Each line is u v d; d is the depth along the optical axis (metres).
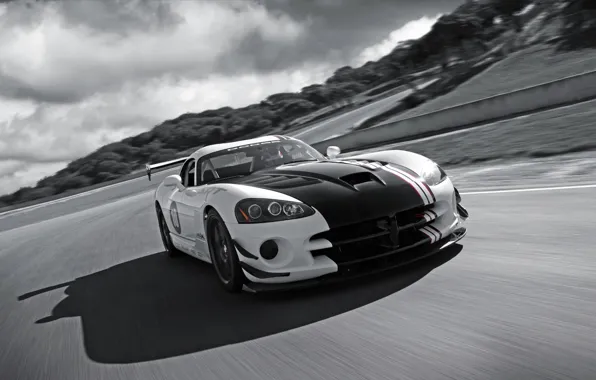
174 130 149.38
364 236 2.93
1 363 2.76
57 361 2.61
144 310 3.30
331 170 3.36
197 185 4.07
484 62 43.06
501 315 2.24
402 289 2.83
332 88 159.62
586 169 6.61
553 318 2.12
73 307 3.72
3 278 5.82
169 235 4.91
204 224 3.52
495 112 16.94
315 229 2.84
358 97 83.75
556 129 10.91
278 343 2.35
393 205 2.98
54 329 3.21
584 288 2.44
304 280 2.89
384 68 109.25
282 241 2.88
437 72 67.06
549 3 58.41
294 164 3.83
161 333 2.78
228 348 2.39
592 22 36.34
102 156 106.75
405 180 3.18
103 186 33.03
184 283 3.88
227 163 4.10
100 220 11.61
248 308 2.98
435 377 1.77
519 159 9.08
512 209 4.71
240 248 2.98
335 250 2.94
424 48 92.06
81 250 6.86
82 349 2.73
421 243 3.05
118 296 3.80
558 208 4.42
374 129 21.17
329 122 55.25
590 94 14.88
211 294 3.42
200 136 147.50
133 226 8.66
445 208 3.26
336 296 2.90
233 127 147.75
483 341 2.00
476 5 79.69
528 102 16.08
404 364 1.91
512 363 1.78
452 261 3.23
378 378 1.83
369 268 2.94
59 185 78.94
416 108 36.28
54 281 4.92
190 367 2.24
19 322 3.56
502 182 6.84
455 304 2.47
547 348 1.86
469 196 6.00
